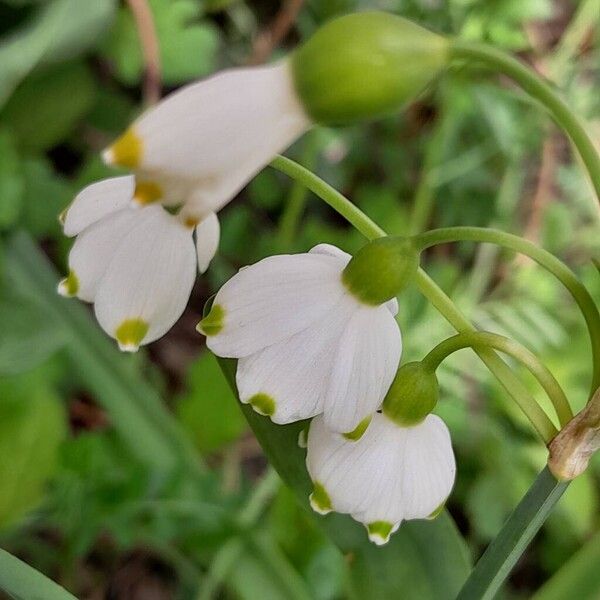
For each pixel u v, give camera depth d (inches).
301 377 7.2
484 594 8.1
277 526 12.5
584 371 15.5
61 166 17.3
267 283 7.2
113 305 7.4
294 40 18.8
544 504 7.8
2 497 11.6
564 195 18.6
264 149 6.7
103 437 12.8
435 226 18.3
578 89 17.8
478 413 15.5
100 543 14.5
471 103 16.3
